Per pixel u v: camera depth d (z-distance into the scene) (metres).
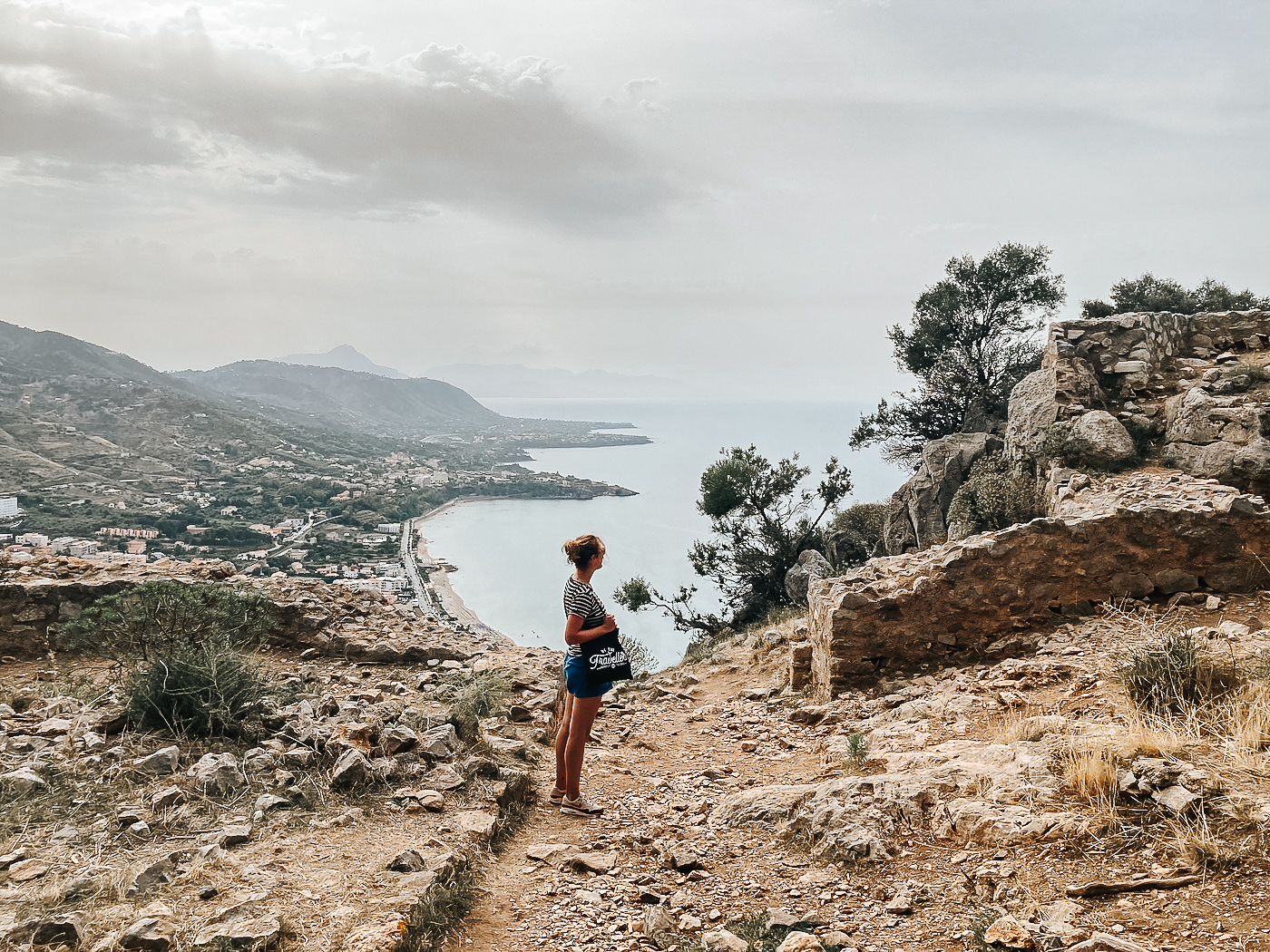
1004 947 3.41
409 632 11.75
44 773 5.13
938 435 30.64
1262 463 13.05
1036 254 30.30
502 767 6.16
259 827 4.62
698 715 9.64
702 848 5.08
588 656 5.83
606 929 3.97
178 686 6.19
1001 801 4.74
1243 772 4.36
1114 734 5.35
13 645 9.81
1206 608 8.94
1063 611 9.48
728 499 28.08
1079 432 15.80
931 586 9.45
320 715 6.59
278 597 11.29
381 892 3.92
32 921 3.28
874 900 4.12
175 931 3.38
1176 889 3.60
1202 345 18.84
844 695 9.33
